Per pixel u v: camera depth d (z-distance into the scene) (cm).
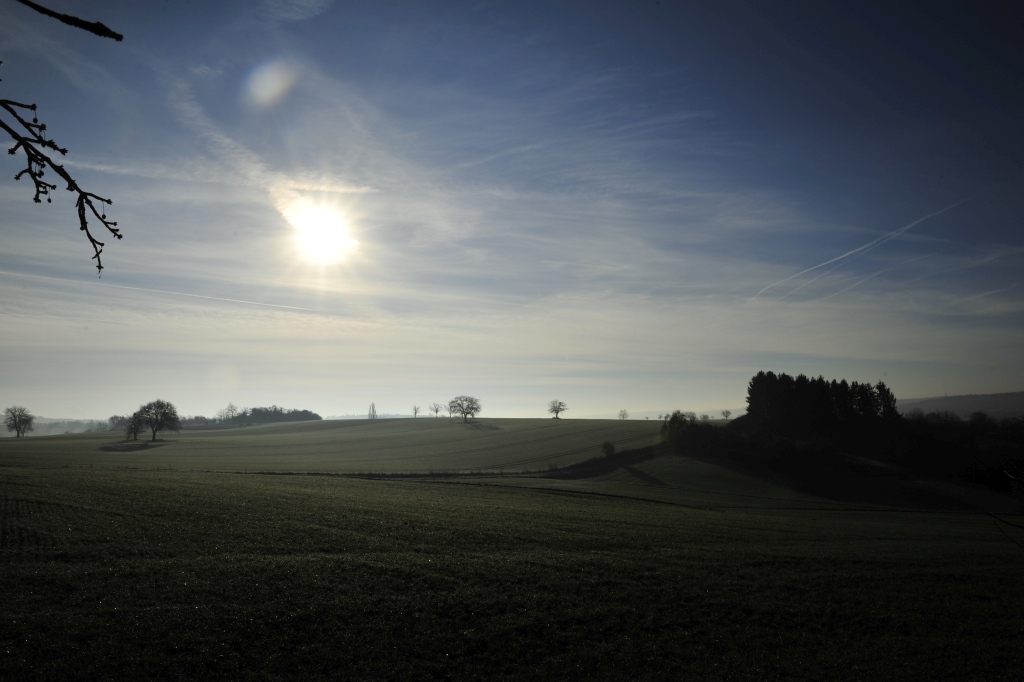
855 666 2038
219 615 2150
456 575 2759
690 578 2878
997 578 2972
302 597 2370
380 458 10388
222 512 3741
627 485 7356
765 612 2500
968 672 1992
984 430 9025
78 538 2942
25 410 15925
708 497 6581
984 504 6862
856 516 5453
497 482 6844
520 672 1950
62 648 1823
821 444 9375
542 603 2483
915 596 2702
